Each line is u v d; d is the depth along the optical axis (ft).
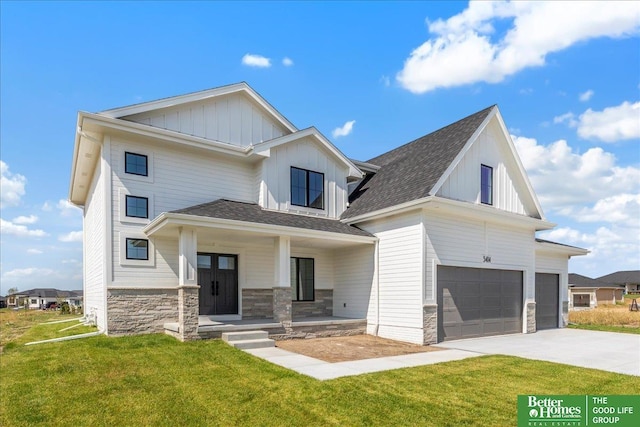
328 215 49.37
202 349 30.27
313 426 16.39
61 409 18.51
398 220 41.68
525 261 49.67
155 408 18.52
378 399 19.44
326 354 30.86
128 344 31.58
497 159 48.47
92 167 47.80
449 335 40.22
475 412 17.97
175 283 39.19
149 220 38.60
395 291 41.22
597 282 158.30
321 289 50.34
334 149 49.93
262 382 22.18
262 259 45.96
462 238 42.45
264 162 44.80
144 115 39.73
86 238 60.80
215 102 44.78
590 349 35.24
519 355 31.68
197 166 42.63
